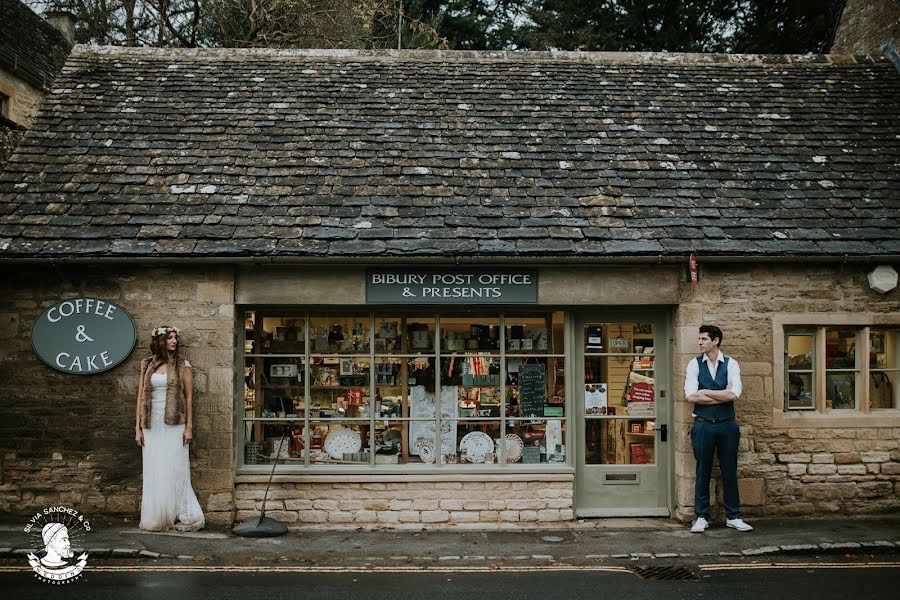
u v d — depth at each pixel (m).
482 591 5.54
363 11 16.91
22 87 13.62
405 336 7.91
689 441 7.71
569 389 7.92
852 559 6.50
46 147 8.72
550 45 20.81
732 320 7.80
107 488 7.54
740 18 20.64
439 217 7.92
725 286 7.81
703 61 11.04
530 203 8.16
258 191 8.19
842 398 8.09
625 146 9.10
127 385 7.57
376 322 7.92
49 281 7.59
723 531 7.29
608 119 9.58
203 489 7.48
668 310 8.03
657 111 9.78
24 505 7.52
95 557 6.38
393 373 7.90
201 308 7.59
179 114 9.38
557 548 6.80
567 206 8.14
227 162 8.59
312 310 7.88
